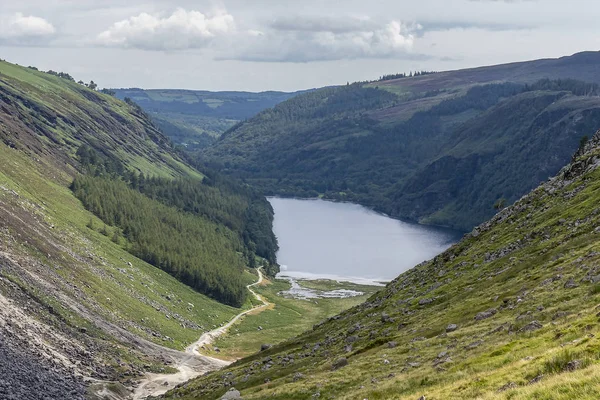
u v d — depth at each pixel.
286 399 60.50
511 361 43.62
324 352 81.12
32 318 103.94
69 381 86.81
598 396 28.27
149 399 89.94
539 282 64.12
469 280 84.31
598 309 46.78
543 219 92.00
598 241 67.69
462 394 38.62
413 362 56.94
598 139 120.44
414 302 86.81
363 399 50.31
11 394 69.38
